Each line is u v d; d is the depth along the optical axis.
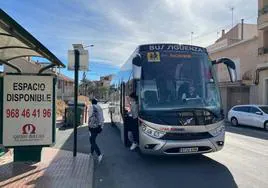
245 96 33.72
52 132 9.92
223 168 9.66
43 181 8.00
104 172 9.37
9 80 9.72
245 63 33.16
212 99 10.23
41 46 7.64
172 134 9.68
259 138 16.98
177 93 10.10
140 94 10.09
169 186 7.90
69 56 10.97
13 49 9.35
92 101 11.16
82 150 12.77
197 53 10.62
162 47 10.49
